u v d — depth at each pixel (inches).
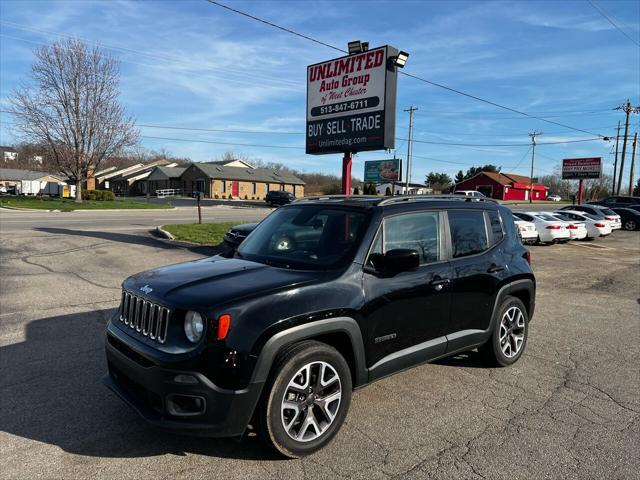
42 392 164.9
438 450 133.2
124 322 141.9
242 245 177.0
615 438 141.6
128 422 144.9
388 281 148.1
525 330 207.0
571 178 1781.5
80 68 1382.9
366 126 450.0
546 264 572.1
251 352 117.8
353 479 118.6
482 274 181.5
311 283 133.1
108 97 1454.2
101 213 1171.3
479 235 188.9
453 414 155.6
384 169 2491.4
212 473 119.7
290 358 123.4
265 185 2906.0
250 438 137.2
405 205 164.1
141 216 1079.0
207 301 121.1
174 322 122.4
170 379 116.6
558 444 137.6
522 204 2432.3
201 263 158.9
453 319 170.7
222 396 115.5
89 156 1475.1
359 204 162.7
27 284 331.6
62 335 226.7
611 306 331.3
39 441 133.4
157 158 4517.7
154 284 136.9
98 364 191.2
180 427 116.5
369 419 151.0
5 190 2741.1
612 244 864.9
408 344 155.6
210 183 2640.3
